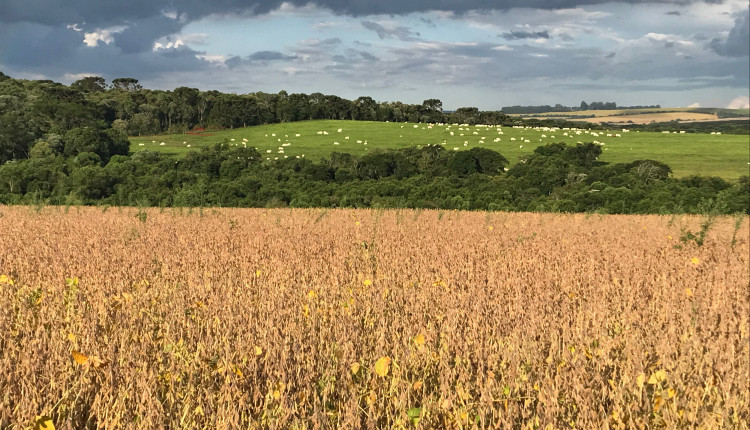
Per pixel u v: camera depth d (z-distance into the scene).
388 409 3.72
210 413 3.57
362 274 8.50
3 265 8.52
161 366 4.17
